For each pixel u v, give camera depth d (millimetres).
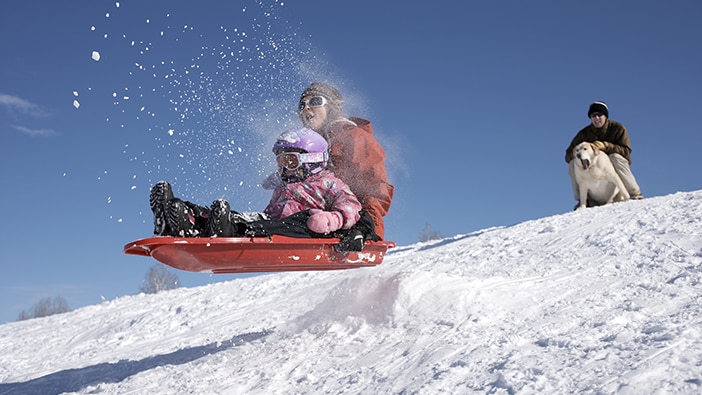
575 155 10875
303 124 5223
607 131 11133
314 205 4605
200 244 4059
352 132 4918
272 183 4875
